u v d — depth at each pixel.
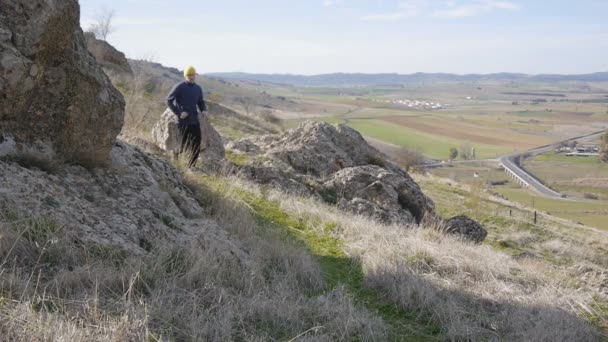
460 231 10.73
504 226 20.20
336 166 12.98
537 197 85.56
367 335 4.09
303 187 10.91
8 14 4.66
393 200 11.16
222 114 41.53
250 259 5.22
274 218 7.96
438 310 4.84
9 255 3.64
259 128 39.94
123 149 6.34
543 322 4.81
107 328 3.19
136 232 4.64
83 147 5.40
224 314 3.87
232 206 7.08
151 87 30.70
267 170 10.92
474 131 167.00
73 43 5.24
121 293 3.77
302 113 172.38
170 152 9.35
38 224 3.94
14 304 3.15
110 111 5.58
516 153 138.50
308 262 5.48
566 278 6.59
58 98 5.12
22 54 4.71
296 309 4.23
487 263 6.72
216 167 10.19
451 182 31.83
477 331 4.55
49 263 3.77
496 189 93.69
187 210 6.02
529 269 6.90
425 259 6.51
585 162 129.50
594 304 5.64
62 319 3.16
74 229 4.16
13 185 4.20
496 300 5.39
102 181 5.23
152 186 5.72
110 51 32.72
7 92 4.63
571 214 66.75
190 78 8.78
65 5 4.94
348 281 5.61
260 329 3.87
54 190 4.50
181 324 3.59
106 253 4.12
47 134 5.12
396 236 7.71
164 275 4.16
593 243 20.33
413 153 42.53
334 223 8.15
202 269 4.40
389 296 5.19
